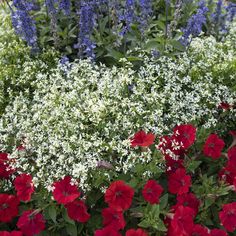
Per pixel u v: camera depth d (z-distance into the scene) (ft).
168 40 5.61
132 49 5.67
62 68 5.16
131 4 5.43
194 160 4.63
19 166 4.49
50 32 6.02
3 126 4.91
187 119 4.87
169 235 4.11
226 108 4.97
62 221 4.30
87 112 4.70
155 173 4.41
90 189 4.29
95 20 5.91
